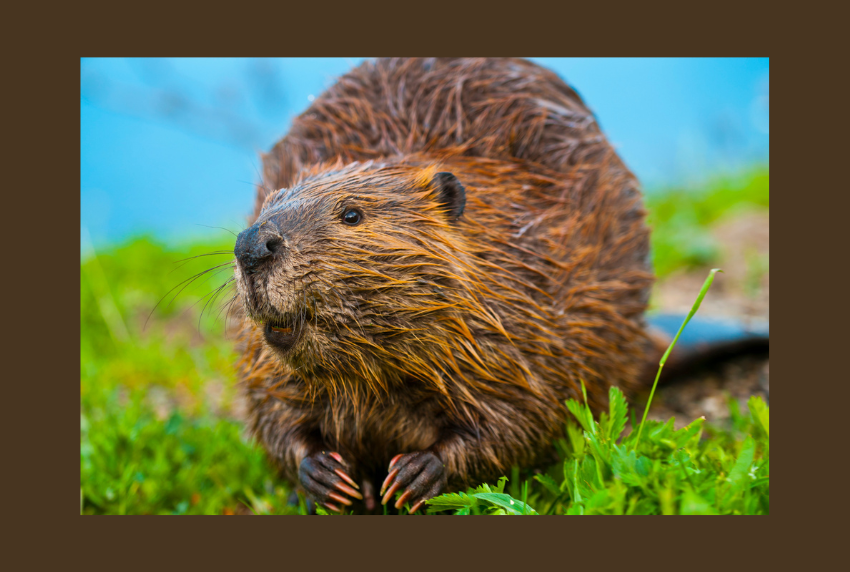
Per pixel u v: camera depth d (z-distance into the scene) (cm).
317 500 251
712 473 212
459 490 252
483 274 244
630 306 320
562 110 326
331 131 312
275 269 211
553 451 276
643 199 351
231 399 404
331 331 220
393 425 254
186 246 709
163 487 301
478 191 268
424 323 227
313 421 261
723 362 390
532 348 253
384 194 235
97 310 538
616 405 236
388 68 329
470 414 244
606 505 197
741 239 589
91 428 343
